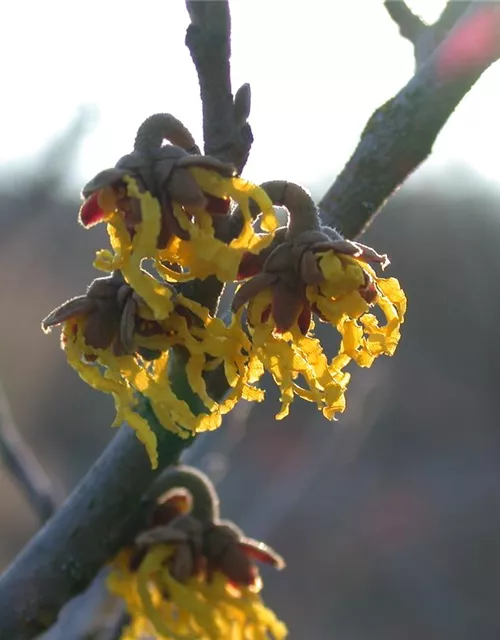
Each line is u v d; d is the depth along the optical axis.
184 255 0.19
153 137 0.19
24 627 0.21
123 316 0.19
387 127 0.22
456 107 0.22
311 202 0.19
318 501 1.14
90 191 0.19
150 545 0.21
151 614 0.21
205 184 0.19
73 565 0.21
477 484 1.25
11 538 0.98
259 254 0.19
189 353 0.19
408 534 1.08
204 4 0.19
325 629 0.94
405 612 0.97
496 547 1.08
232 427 0.27
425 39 0.23
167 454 0.21
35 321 1.06
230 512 0.82
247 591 0.21
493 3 0.21
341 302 0.19
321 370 0.19
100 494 0.21
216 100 0.19
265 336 0.19
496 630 0.95
